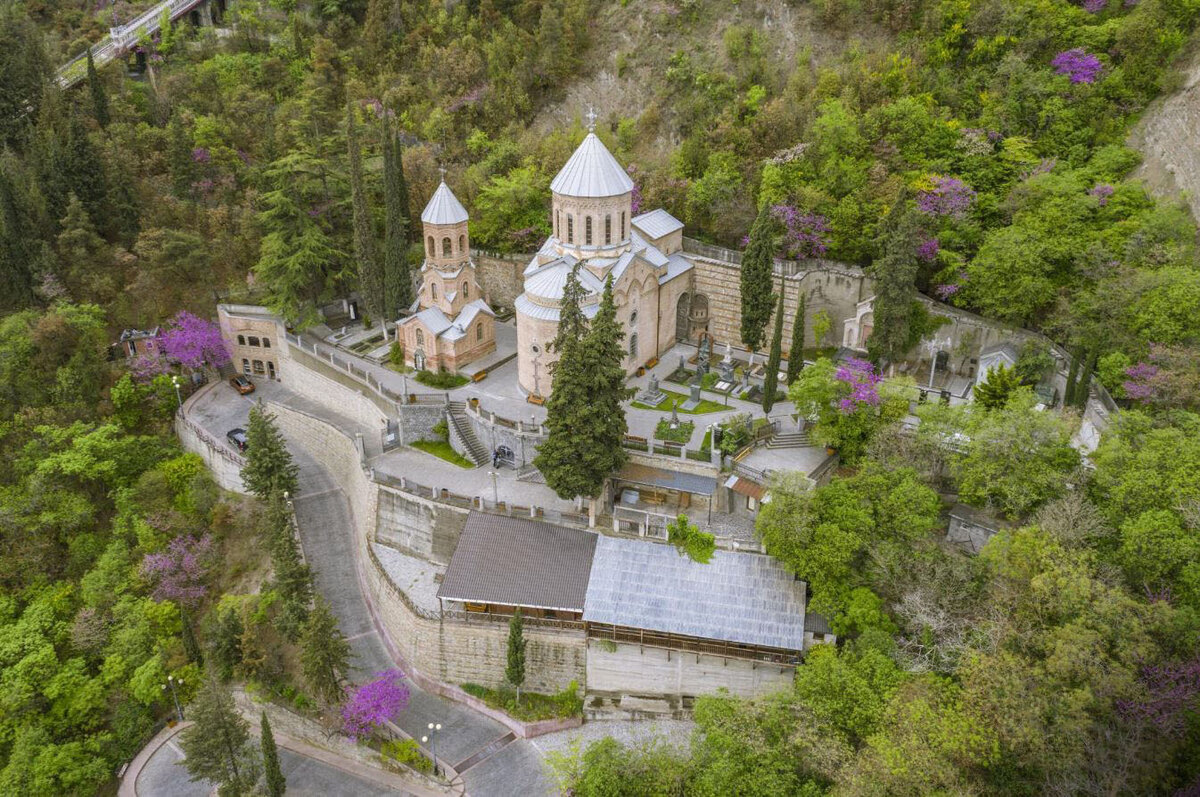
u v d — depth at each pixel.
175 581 61.94
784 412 65.50
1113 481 44.25
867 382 56.62
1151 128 69.50
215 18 115.56
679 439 61.34
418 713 53.03
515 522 56.16
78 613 60.53
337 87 101.56
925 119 71.62
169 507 68.12
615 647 50.84
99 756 54.03
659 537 54.69
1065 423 49.25
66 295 78.00
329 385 75.56
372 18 103.50
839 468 58.81
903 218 60.59
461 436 65.75
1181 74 69.50
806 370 58.25
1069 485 45.72
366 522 62.94
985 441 48.00
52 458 66.69
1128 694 35.53
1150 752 36.12
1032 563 41.44
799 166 71.69
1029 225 62.97
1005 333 62.53
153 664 56.34
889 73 77.25
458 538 57.22
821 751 38.25
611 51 96.19
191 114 92.38
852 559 48.03
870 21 85.62
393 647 56.62
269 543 57.47
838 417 56.78
